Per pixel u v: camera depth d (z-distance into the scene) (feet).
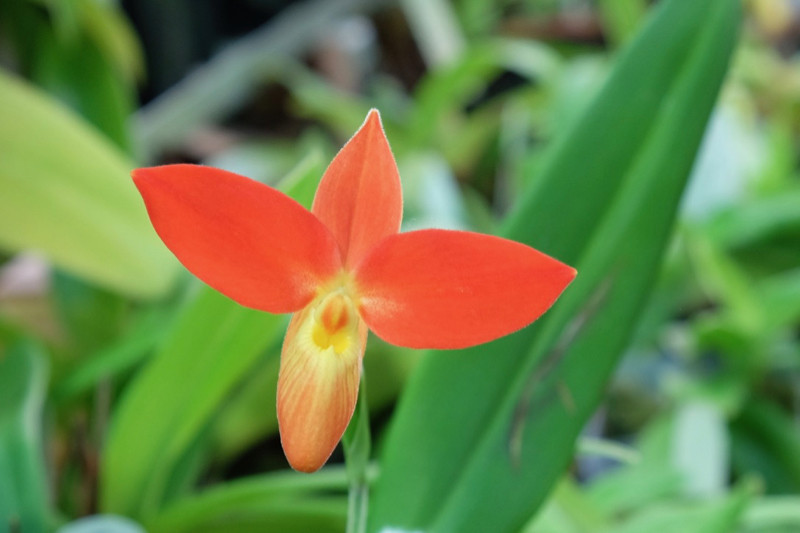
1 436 1.13
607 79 1.13
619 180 1.11
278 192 0.84
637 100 1.11
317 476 1.20
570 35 3.31
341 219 0.89
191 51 3.03
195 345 1.15
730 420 1.90
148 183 0.83
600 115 1.12
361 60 3.38
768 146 2.49
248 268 0.86
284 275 0.87
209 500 1.20
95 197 1.51
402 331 0.88
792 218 2.05
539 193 1.11
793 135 2.82
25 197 1.44
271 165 2.51
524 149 2.56
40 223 1.46
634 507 1.62
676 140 1.10
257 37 3.25
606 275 1.09
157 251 1.59
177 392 1.18
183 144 2.79
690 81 1.11
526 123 2.66
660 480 1.64
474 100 3.20
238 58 3.00
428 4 3.19
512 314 0.85
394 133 2.72
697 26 1.11
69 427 1.58
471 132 2.82
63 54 1.86
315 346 0.89
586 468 1.91
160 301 1.60
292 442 0.88
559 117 2.19
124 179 1.57
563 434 1.07
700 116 1.10
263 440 1.83
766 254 2.15
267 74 3.02
